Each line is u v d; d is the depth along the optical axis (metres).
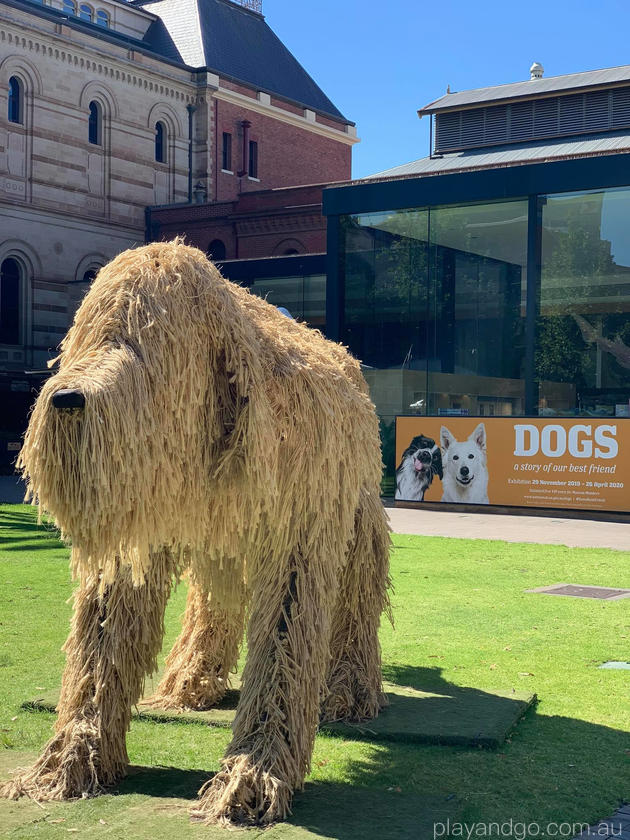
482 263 22.80
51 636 7.58
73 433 3.56
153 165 43.03
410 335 23.72
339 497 4.64
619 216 21.22
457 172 22.58
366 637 5.64
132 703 4.64
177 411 3.92
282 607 4.36
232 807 4.07
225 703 5.88
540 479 19.78
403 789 4.49
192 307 4.07
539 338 22.20
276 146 49.19
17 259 37.88
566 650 7.32
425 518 18.95
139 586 4.54
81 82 39.81
